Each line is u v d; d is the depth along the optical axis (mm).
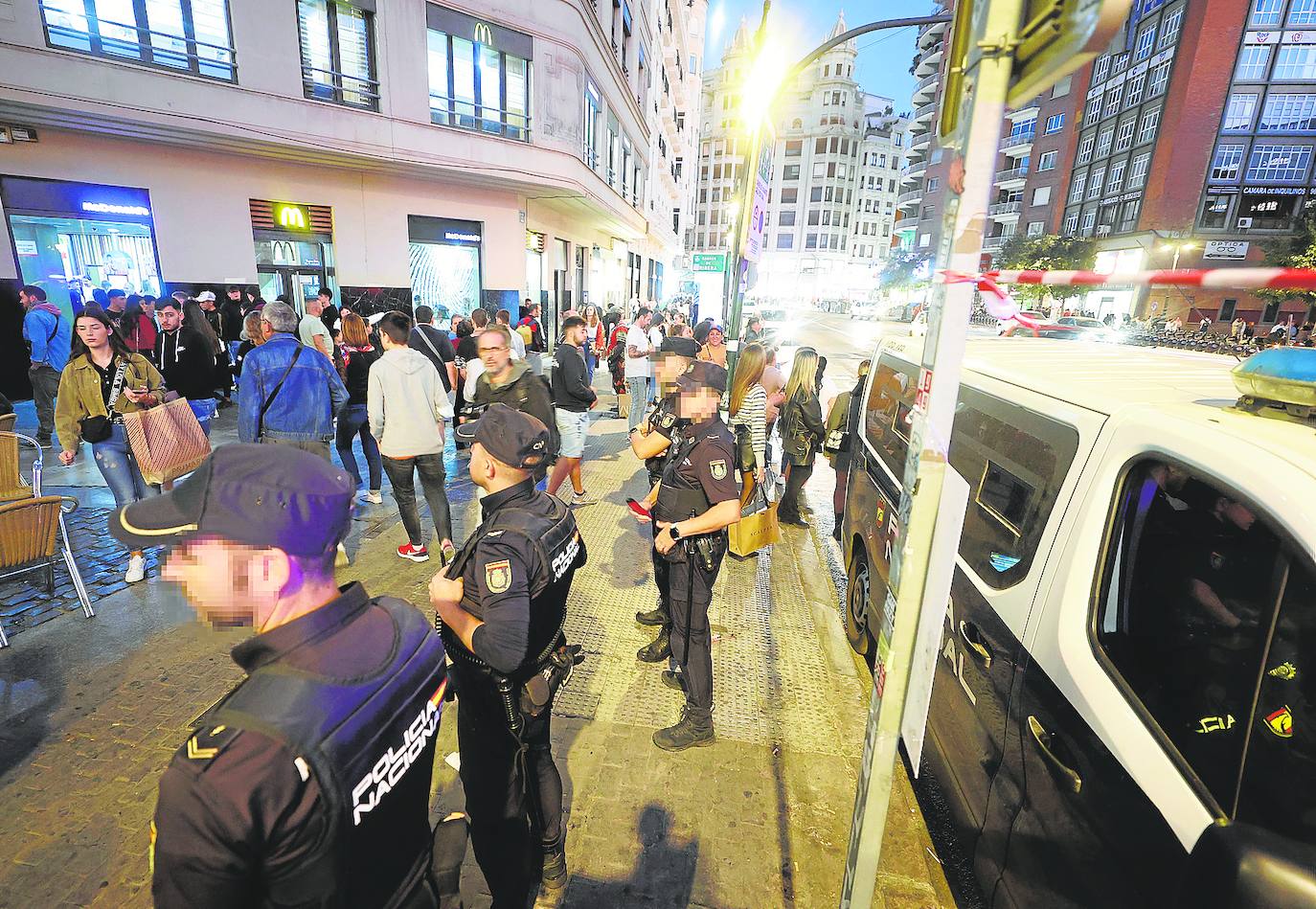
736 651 3744
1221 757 1286
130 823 2352
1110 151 39812
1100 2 575
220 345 9055
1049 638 1758
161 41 9281
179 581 938
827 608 4371
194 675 3193
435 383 4383
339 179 12242
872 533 3453
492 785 1860
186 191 10469
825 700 3322
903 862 2408
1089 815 1494
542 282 17578
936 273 984
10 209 8914
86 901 2066
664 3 29656
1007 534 2145
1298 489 1249
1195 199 34375
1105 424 1828
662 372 3461
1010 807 1842
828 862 2359
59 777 2541
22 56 8047
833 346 27641
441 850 1280
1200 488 1479
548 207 17344
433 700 1140
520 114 13828
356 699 954
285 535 917
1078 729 1583
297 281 12070
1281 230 33625
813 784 2732
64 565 4266
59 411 3936
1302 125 32594
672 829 2463
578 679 3371
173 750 2705
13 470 3693
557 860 2143
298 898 896
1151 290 35562
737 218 6535
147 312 7949
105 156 9641
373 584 4258
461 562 1761
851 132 86312
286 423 4113
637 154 24031
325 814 871
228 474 924
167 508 920
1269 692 1253
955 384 979
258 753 828
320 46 10875
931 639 1068
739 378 4352
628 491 6539
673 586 2781
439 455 4426
